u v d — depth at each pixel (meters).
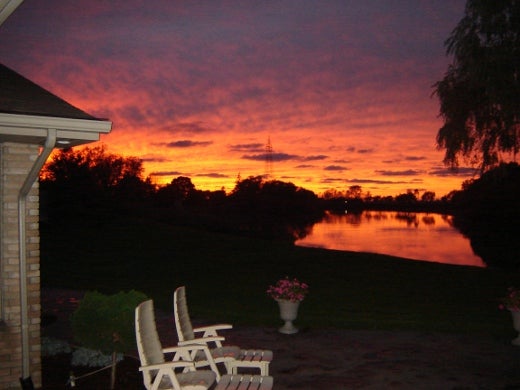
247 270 21.05
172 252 25.69
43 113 6.21
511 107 13.80
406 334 10.70
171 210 40.22
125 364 7.89
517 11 13.88
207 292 16.59
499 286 17.16
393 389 7.32
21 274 6.50
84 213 32.75
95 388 6.80
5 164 6.50
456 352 9.27
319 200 58.06
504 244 35.16
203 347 6.38
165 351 6.28
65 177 33.97
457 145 15.24
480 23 14.23
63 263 22.77
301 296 10.66
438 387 7.40
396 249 34.44
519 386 7.44
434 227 49.56
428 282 17.86
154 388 5.42
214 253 25.30
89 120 6.12
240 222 44.31
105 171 50.44
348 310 13.36
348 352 9.28
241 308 13.87
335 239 40.72
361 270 20.38
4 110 6.02
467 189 43.12
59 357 8.23
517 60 13.73
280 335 10.62
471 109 15.06
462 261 28.81
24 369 6.53
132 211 37.88
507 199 39.97
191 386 5.49
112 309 6.47
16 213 6.56
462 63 14.56
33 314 6.66
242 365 6.58
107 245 27.16
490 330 11.00
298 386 7.45
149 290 16.98
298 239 40.38
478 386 7.45
